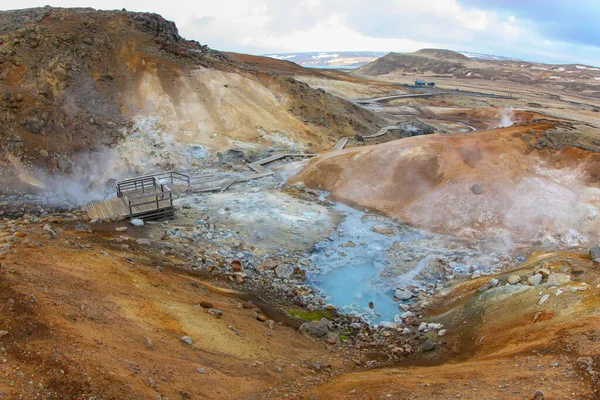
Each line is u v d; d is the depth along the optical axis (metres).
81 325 10.46
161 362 10.45
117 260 16.42
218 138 39.84
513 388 10.15
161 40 47.62
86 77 39.03
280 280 20.58
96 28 43.59
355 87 99.94
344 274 21.77
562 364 10.94
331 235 25.28
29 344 9.15
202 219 25.23
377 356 15.13
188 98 42.47
